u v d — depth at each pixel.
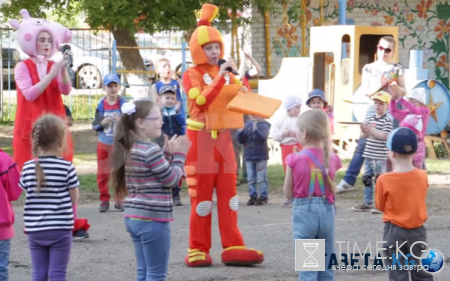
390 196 5.20
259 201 9.36
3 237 5.07
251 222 8.26
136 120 4.97
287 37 17.55
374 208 8.86
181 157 5.14
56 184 4.96
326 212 5.20
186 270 6.22
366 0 17.78
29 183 4.95
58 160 5.01
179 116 8.76
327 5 17.72
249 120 9.20
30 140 6.72
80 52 22.56
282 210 9.00
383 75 10.52
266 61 17.50
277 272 6.15
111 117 8.12
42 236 4.93
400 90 8.56
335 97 13.09
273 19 17.47
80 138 14.63
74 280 5.88
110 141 8.06
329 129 5.28
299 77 13.28
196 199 6.29
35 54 6.84
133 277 5.98
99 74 21.41
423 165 8.76
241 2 16.12
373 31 13.17
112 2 14.16
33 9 15.97
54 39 6.96
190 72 6.19
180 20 15.55
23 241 7.26
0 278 5.04
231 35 17.20
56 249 4.98
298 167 5.18
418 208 5.17
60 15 16.91
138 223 4.92
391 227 5.23
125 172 4.96
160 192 4.94
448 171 11.95
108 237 7.46
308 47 17.58
